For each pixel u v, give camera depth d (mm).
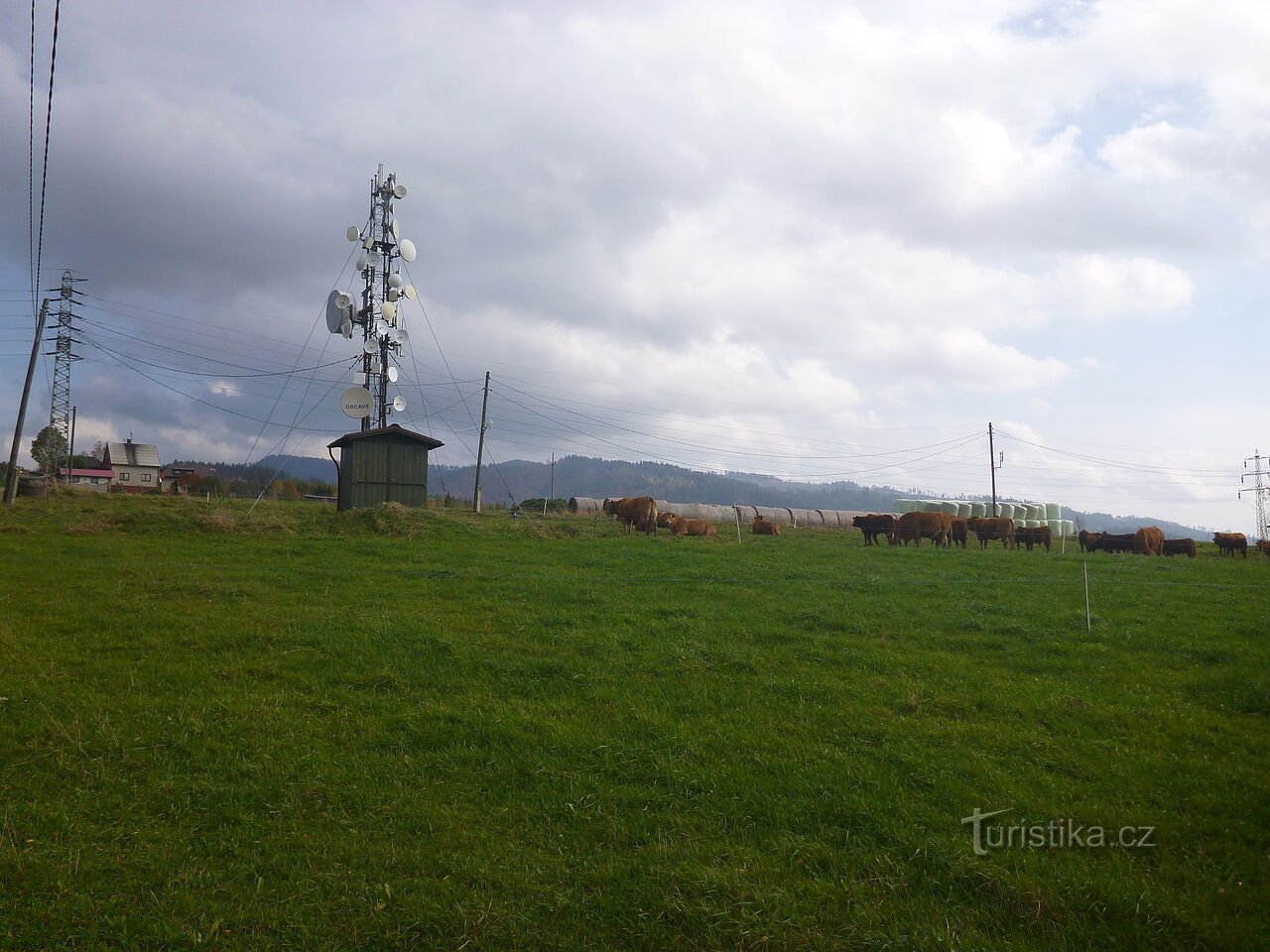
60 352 69062
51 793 8586
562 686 12164
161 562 21266
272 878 7379
